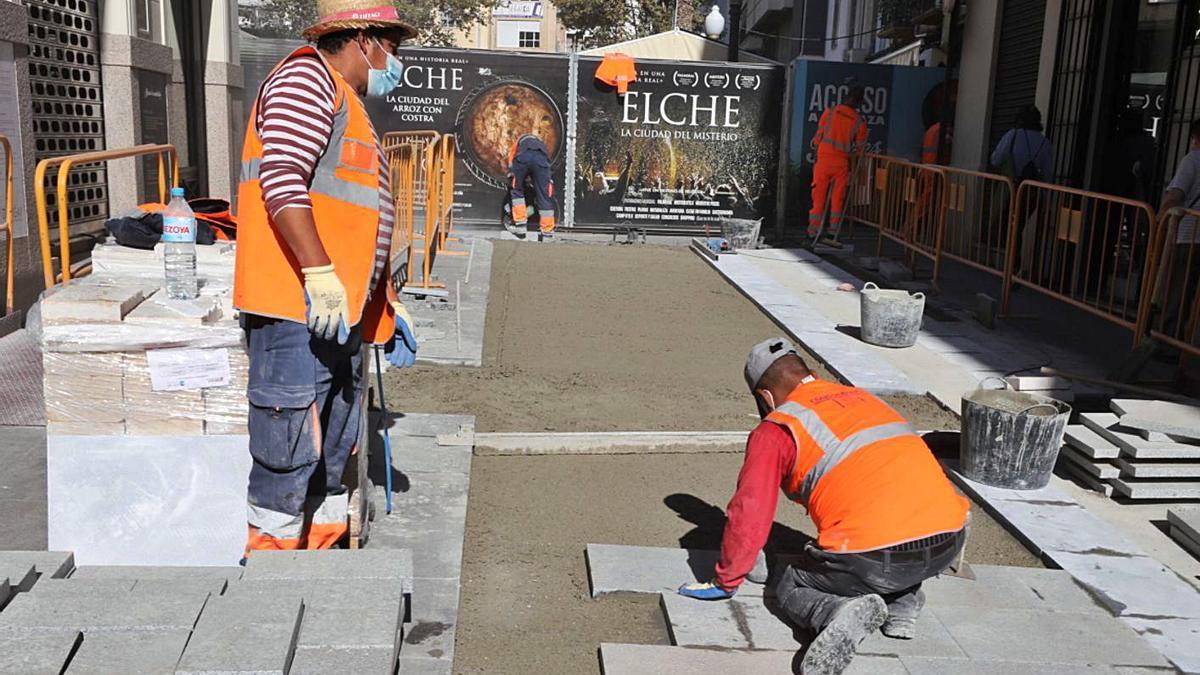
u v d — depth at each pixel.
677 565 4.09
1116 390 6.68
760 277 11.41
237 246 3.26
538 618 3.73
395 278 8.68
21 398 5.92
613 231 14.79
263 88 3.15
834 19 27.69
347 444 3.67
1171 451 4.99
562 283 10.75
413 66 14.11
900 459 3.34
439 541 4.21
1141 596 3.98
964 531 3.42
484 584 3.98
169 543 3.69
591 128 14.49
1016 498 4.99
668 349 8.08
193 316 3.56
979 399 5.34
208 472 3.66
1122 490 5.01
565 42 54.59
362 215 3.23
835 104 14.62
